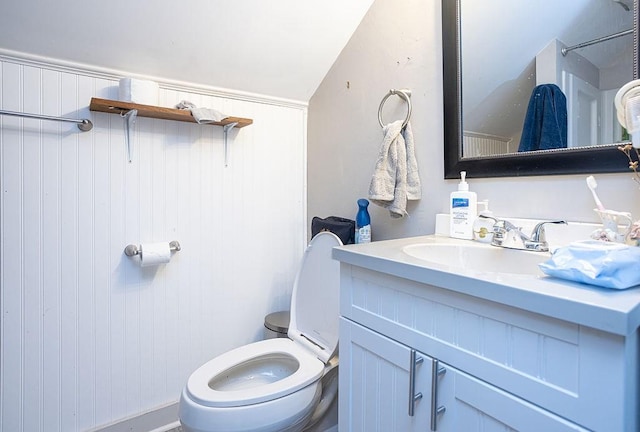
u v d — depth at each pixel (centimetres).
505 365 63
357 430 95
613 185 90
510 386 63
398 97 143
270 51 163
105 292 148
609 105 90
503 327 64
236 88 174
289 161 195
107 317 149
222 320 177
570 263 63
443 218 124
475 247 104
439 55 129
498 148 112
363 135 161
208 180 171
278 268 193
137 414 156
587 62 94
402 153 133
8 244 130
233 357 135
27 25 123
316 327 145
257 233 186
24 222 132
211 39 150
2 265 129
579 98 95
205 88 167
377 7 153
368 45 158
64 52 134
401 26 142
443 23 125
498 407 64
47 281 137
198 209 168
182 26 142
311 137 195
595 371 52
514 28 109
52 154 136
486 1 115
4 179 128
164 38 143
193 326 169
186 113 149
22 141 131
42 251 135
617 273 58
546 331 58
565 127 98
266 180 188
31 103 132
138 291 155
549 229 97
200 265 170
